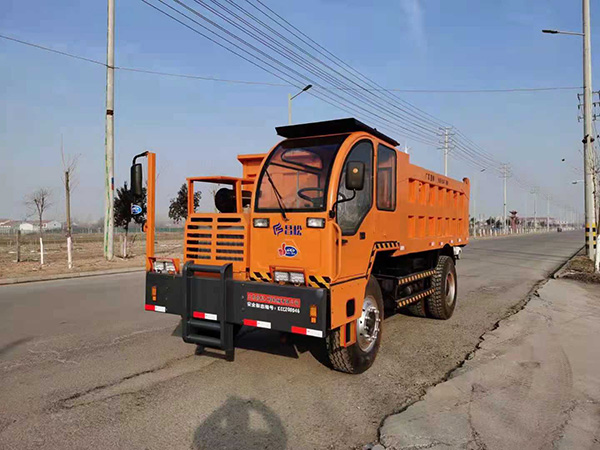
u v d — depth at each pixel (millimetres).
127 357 5574
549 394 4508
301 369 5219
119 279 12648
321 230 4383
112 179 16438
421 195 7219
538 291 10992
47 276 12430
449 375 5090
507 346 6227
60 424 3766
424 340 6562
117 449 3371
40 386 4598
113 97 16375
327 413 4035
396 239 6102
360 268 5027
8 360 5418
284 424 3812
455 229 9078
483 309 8891
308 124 5020
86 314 7965
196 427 3740
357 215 5012
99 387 4586
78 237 35406
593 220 18047
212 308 4754
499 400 4352
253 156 5785
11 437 3533
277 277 4547
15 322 7332
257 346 6102
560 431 3719
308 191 4617
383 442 3496
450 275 8219
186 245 5230
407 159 6512
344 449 3412
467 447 3434
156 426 3750
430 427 3760
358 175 4355
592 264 16125
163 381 4773
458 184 9219
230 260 4898
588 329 7215
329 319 4336
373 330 5359
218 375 4980
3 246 25312
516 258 21219
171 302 5062
